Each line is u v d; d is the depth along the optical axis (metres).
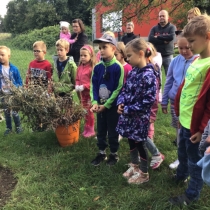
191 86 2.44
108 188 3.00
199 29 2.12
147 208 2.67
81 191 2.93
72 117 3.87
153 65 2.91
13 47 25.27
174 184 3.01
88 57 4.17
